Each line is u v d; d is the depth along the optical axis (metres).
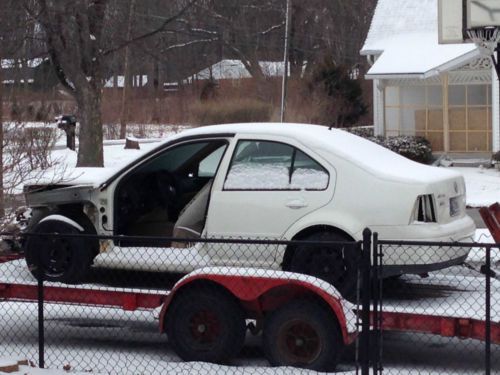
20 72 22.20
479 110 31.70
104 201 9.39
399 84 32.72
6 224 9.52
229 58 62.22
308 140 8.90
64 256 9.23
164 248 9.11
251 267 8.85
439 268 8.56
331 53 55.38
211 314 8.01
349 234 8.52
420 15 35.19
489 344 7.04
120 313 10.41
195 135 9.28
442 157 31.00
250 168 9.05
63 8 24.48
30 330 9.60
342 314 7.57
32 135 12.39
